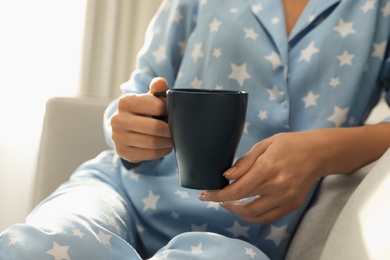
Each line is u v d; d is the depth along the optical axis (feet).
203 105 2.41
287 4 3.74
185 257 2.58
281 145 2.91
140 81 3.87
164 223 3.54
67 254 2.48
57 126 4.73
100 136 4.73
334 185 3.40
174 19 3.86
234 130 2.48
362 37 3.58
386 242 2.23
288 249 3.46
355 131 3.17
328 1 3.60
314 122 3.55
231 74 3.63
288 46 3.64
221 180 2.59
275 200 2.95
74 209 2.86
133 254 2.68
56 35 7.39
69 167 4.71
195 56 3.73
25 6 7.35
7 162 7.49
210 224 3.48
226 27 3.64
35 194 4.71
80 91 7.39
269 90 3.60
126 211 3.39
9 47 7.38
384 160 2.80
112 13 7.30
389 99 3.69
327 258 2.55
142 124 3.02
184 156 2.52
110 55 7.35
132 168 3.49
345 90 3.55
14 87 7.43
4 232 2.56
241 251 2.66
